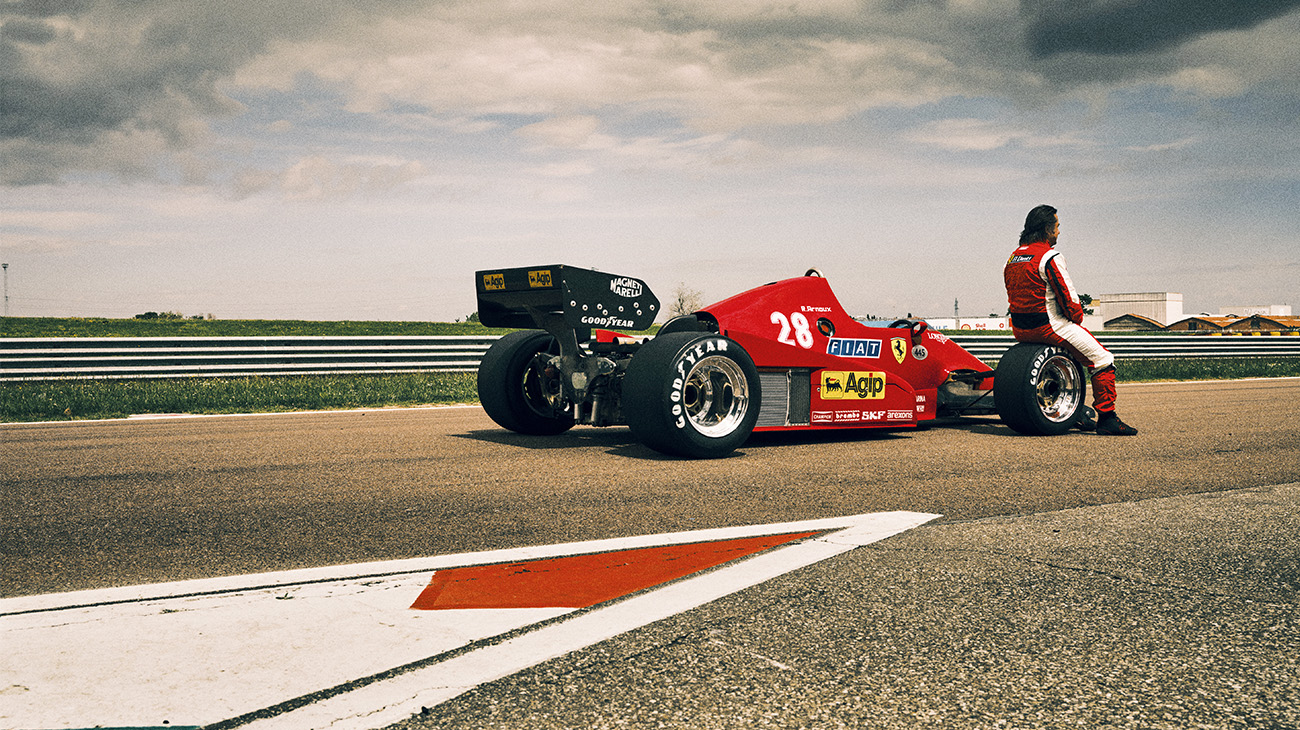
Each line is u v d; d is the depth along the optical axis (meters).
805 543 2.83
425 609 2.14
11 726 1.48
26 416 8.13
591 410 5.35
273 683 1.68
